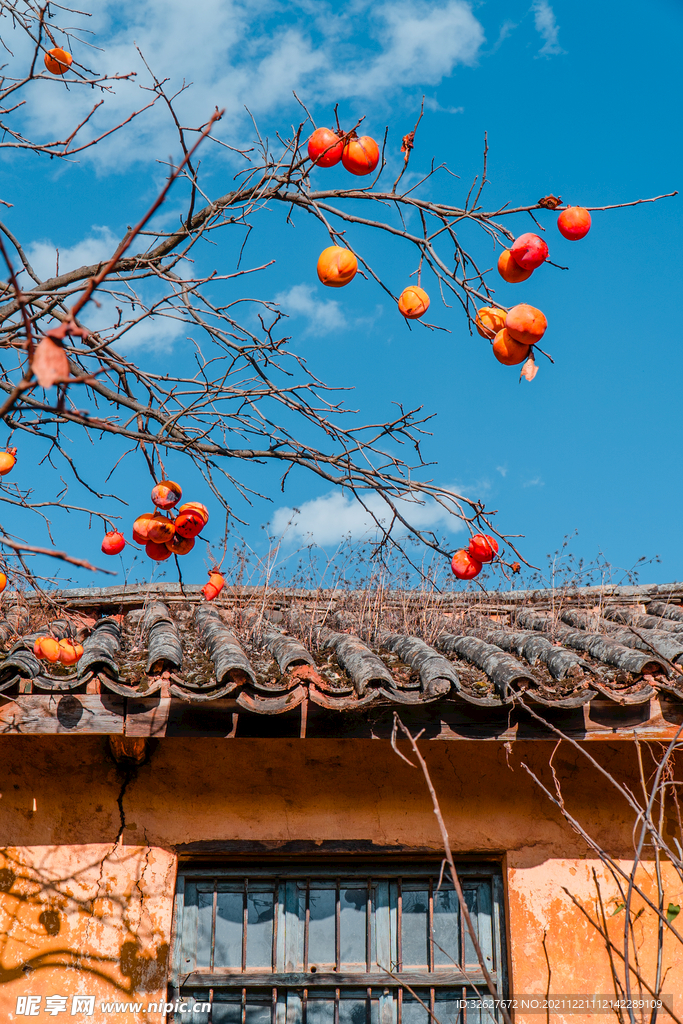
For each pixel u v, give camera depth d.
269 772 4.24
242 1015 3.98
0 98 3.47
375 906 4.16
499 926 4.16
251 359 3.28
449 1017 4.00
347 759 4.28
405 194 2.82
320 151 2.65
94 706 3.55
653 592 5.98
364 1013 4.00
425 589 5.72
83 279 3.13
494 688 3.76
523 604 5.97
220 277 2.87
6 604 4.92
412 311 2.71
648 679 3.75
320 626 4.96
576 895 4.15
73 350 2.72
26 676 3.50
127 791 4.18
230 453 3.38
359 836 4.16
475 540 3.11
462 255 2.83
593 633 4.70
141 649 4.10
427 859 4.23
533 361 2.44
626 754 4.35
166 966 3.96
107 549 3.22
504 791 4.29
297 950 4.06
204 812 4.17
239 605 5.38
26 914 3.99
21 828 4.11
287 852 4.13
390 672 3.84
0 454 2.93
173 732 3.57
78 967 3.93
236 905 4.14
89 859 4.08
